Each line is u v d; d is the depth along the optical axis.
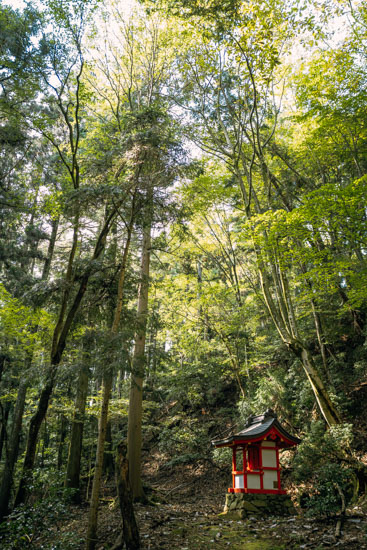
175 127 13.09
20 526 5.87
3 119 12.18
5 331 11.86
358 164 12.82
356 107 11.85
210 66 13.25
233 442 9.93
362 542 6.09
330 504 7.87
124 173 8.87
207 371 16.98
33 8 9.70
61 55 9.60
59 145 13.56
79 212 8.50
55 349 8.31
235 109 13.79
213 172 16.88
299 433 13.59
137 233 9.49
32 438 8.09
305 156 14.66
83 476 16.89
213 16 10.98
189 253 17.73
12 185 13.46
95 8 9.59
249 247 18.27
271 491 9.59
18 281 13.90
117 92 14.80
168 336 18.66
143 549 6.85
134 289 10.20
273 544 6.88
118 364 6.94
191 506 12.16
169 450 18.06
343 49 12.30
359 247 10.09
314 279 11.18
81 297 8.85
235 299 18.59
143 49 15.28
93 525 6.64
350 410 13.46
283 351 17.48
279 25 11.52
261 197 16.27
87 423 16.27
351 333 16.03
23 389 13.89
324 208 9.35
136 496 11.45
